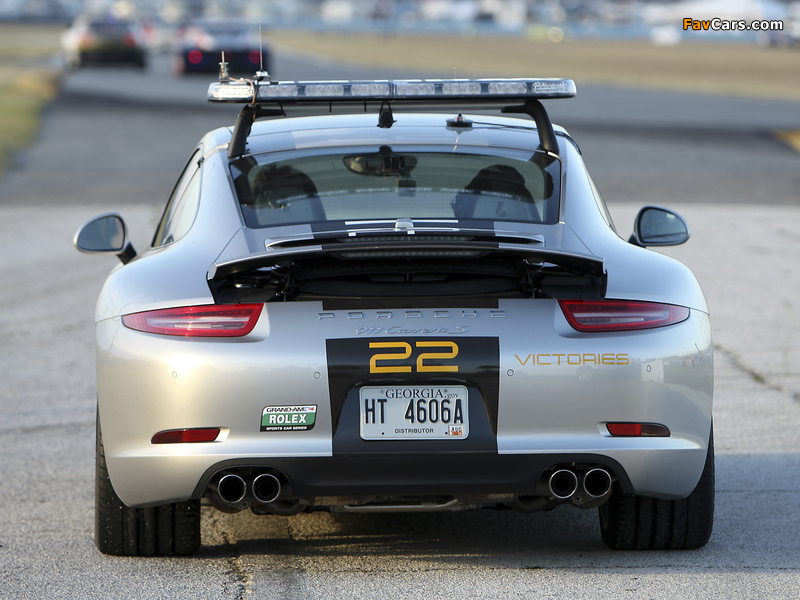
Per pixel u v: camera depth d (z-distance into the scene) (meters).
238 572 9.92
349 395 9.07
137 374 9.16
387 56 150.25
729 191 43.31
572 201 10.59
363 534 11.21
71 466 13.87
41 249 30.47
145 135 59.00
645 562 10.16
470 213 10.18
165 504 9.77
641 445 9.20
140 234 32.28
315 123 12.07
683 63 155.00
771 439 14.82
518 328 9.13
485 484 9.16
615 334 9.23
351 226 9.90
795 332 21.59
